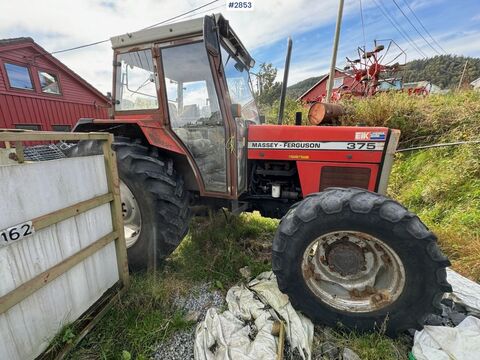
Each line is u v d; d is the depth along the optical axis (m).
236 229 2.60
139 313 1.51
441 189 2.87
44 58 8.37
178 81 2.05
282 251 1.44
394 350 1.31
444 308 1.50
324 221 1.37
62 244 1.22
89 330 1.34
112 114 2.25
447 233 2.26
